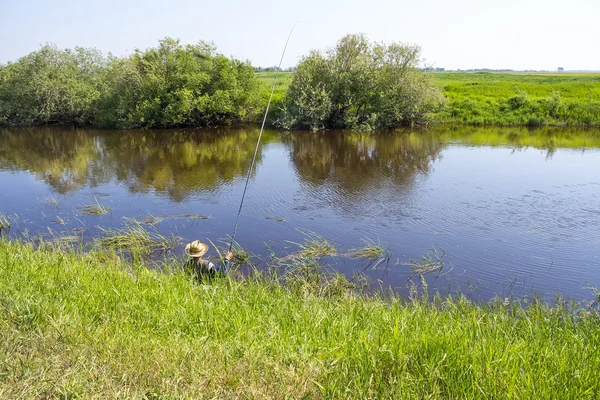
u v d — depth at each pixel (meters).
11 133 26.22
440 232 9.87
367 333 4.09
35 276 5.32
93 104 29.00
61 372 3.15
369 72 26.56
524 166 16.25
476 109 29.05
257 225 10.44
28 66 29.47
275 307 5.22
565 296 6.98
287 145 21.78
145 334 3.82
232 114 28.97
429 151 19.52
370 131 26.09
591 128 25.83
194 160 18.31
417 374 3.16
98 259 7.96
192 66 27.52
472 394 2.84
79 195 13.15
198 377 3.17
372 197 12.63
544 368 3.21
